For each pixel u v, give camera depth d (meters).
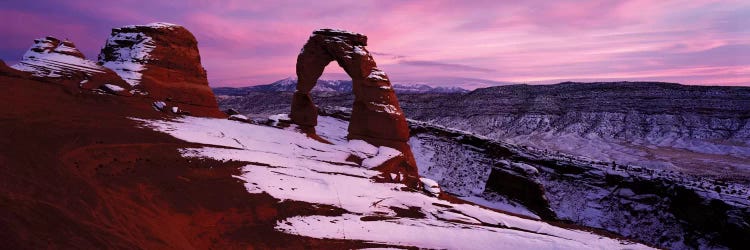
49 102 20.02
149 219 11.09
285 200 15.63
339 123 56.78
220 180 15.86
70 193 9.92
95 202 10.04
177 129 21.62
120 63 29.39
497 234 15.48
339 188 18.34
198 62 33.31
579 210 35.53
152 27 30.67
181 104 29.77
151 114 24.20
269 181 17.05
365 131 28.12
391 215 16.91
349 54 28.72
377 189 19.62
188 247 10.56
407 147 28.20
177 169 15.77
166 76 30.00
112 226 9.05
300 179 18.30
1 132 13.48
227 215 13.48
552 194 38.72
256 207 14.45
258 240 12.52
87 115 19.53
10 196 8.20
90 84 24.77
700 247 27.58
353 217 15.69
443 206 19.58
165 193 13.51
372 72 28.55
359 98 28.55
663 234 30.09
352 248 13.02
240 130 25.03
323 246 12.84
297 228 13.82
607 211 34.50
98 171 13.41
